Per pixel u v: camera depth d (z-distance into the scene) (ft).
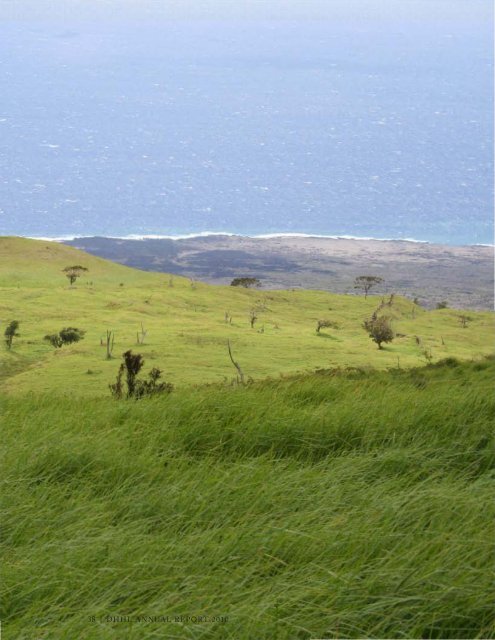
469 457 42.68
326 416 47.91
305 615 23.13
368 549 27.22
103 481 37.09
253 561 26.89
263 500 32.73
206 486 34.60
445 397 52.29
